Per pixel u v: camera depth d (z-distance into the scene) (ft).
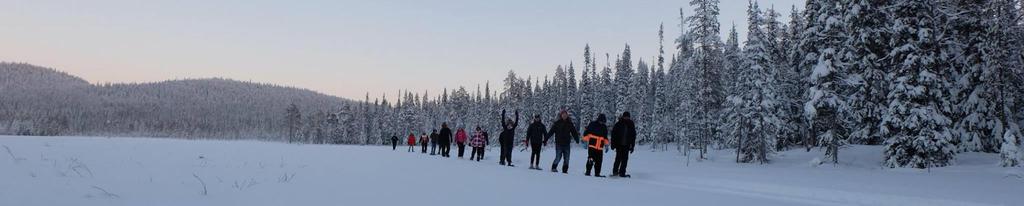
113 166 25.77
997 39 68.95
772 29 99.04
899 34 65.41
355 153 61.72
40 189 16.02
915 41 64.64
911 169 59.88
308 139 422.00
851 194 27.37
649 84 252.83
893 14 66.85
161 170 24.71
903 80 63.36
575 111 247.09
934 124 61.16
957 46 73.20
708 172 44.06
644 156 100.27
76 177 19.84
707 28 111.14
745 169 53.72
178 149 50.72
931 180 40.01
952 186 34.40
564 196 19.52
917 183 36.32
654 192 22.20
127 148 48.14
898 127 64.59
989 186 35.06
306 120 493.36
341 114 368.89
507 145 49.67
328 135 383.65
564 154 38.60
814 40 87.30
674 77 166.20
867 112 76.07
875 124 79.77
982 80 69.62
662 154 114.93
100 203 14.24
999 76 70.08
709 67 115.44
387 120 366.43
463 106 359.87
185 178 21.53
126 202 14.66
